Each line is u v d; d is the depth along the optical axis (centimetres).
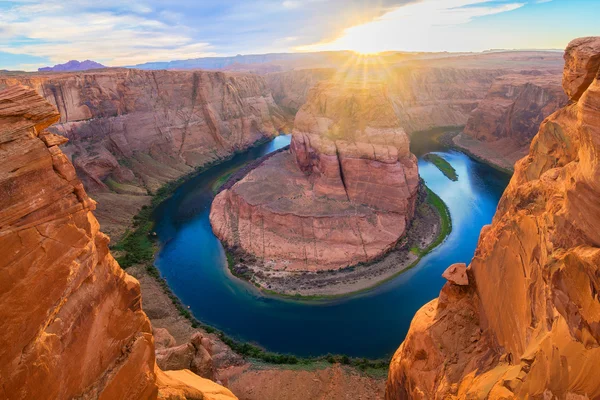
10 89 721
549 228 1222
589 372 852
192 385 1461
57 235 769
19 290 699
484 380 1308
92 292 880
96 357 904
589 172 1041
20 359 703
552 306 1076
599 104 1026
